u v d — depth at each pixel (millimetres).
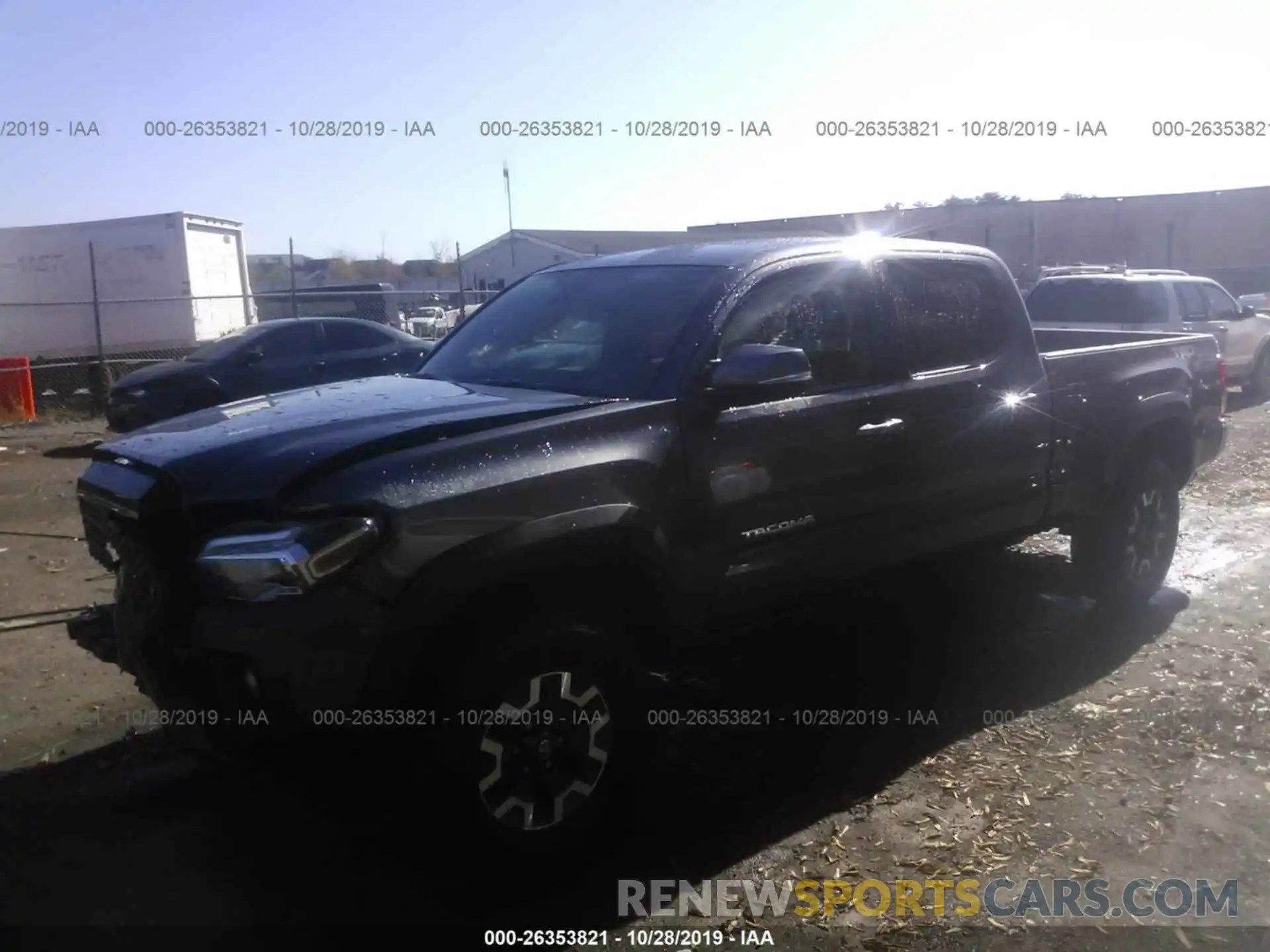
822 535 4473
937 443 4926
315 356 13562
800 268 4637
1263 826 4047
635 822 4062
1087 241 33344
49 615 6418
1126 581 6355
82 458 12703
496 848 3502
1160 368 6402
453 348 5086
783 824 4094
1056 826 4059
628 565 3801
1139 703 5125
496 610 3521
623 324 4449
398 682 3268
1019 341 5484
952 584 6922
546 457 3611
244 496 3361
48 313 20344
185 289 19953
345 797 4035
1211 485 10195
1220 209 33219
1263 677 5422
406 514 3270
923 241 5328
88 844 3971
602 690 3705
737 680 5422
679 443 3957
